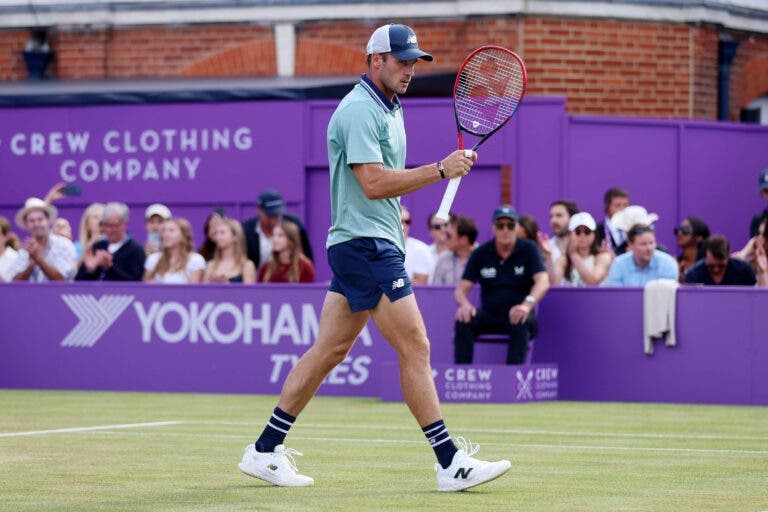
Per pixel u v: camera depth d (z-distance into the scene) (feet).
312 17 212.23
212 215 155.33
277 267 142.61
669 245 195.42
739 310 124.98
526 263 126.11
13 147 200.54
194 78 209.56
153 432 100.07
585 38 202.39
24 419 110.93
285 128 191.62
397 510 62.64
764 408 121.39
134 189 196.75
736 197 200.75
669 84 207.92
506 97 81.00
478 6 201.05
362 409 120.67
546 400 128.98
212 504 64.75
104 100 197.26
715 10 210.59
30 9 223.71
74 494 68.39
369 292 69.10
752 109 224.33
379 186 68.03
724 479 73.97
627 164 192.24
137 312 142.72
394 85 68.95
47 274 150.10
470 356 127.13
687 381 126.62
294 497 67.10
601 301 129.49
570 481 73.10
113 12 220.64
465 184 188.24
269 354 138.21
